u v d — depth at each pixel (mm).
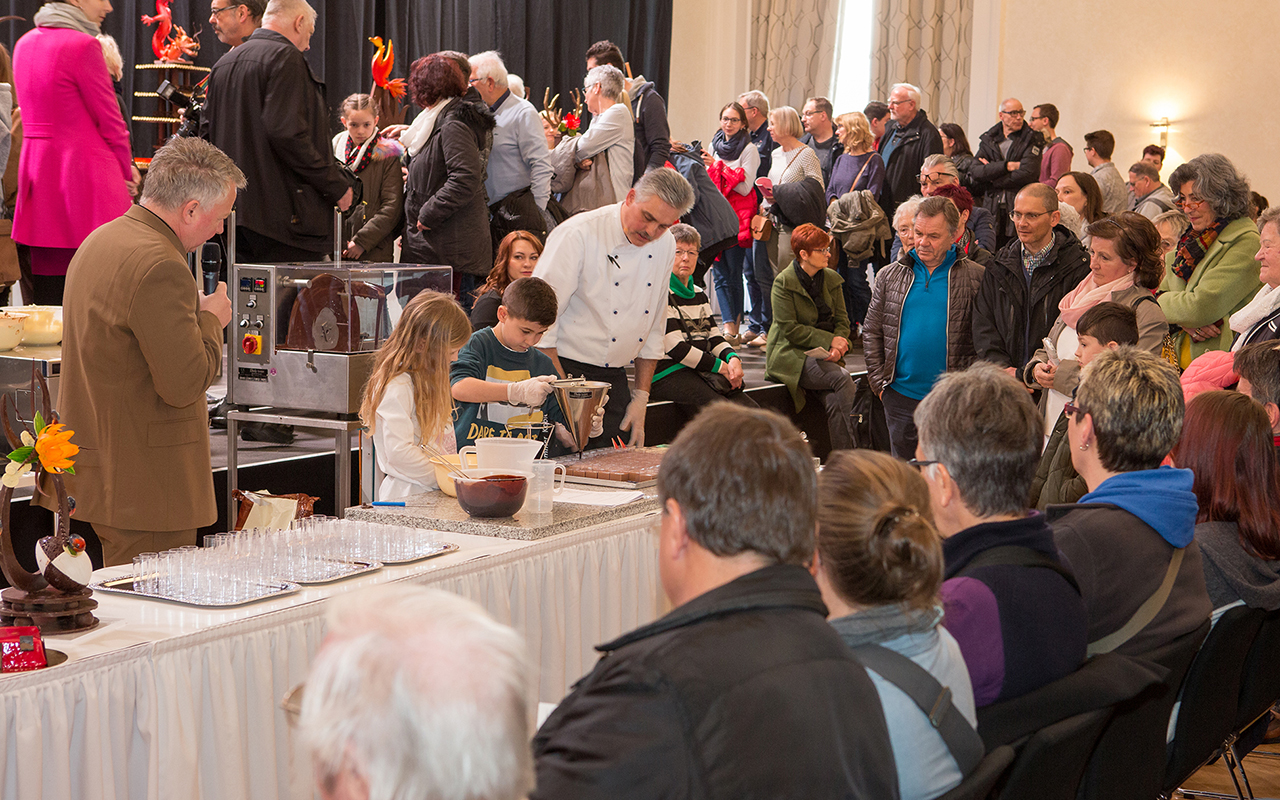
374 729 733
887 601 1378
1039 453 1756
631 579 2652
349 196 4270
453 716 735
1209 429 2293
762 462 1182
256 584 1974
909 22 9914
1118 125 9555
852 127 7152
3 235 4102
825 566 1395
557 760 1045
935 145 7445
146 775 1717
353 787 758
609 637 2592
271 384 3525
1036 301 3908
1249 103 9094
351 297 3379
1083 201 4762
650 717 1029
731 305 7090
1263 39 9008
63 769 1597
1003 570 1630
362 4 7137
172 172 2463
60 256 4062
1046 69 9773
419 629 770
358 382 3436
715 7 10086
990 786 1343
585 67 8828
